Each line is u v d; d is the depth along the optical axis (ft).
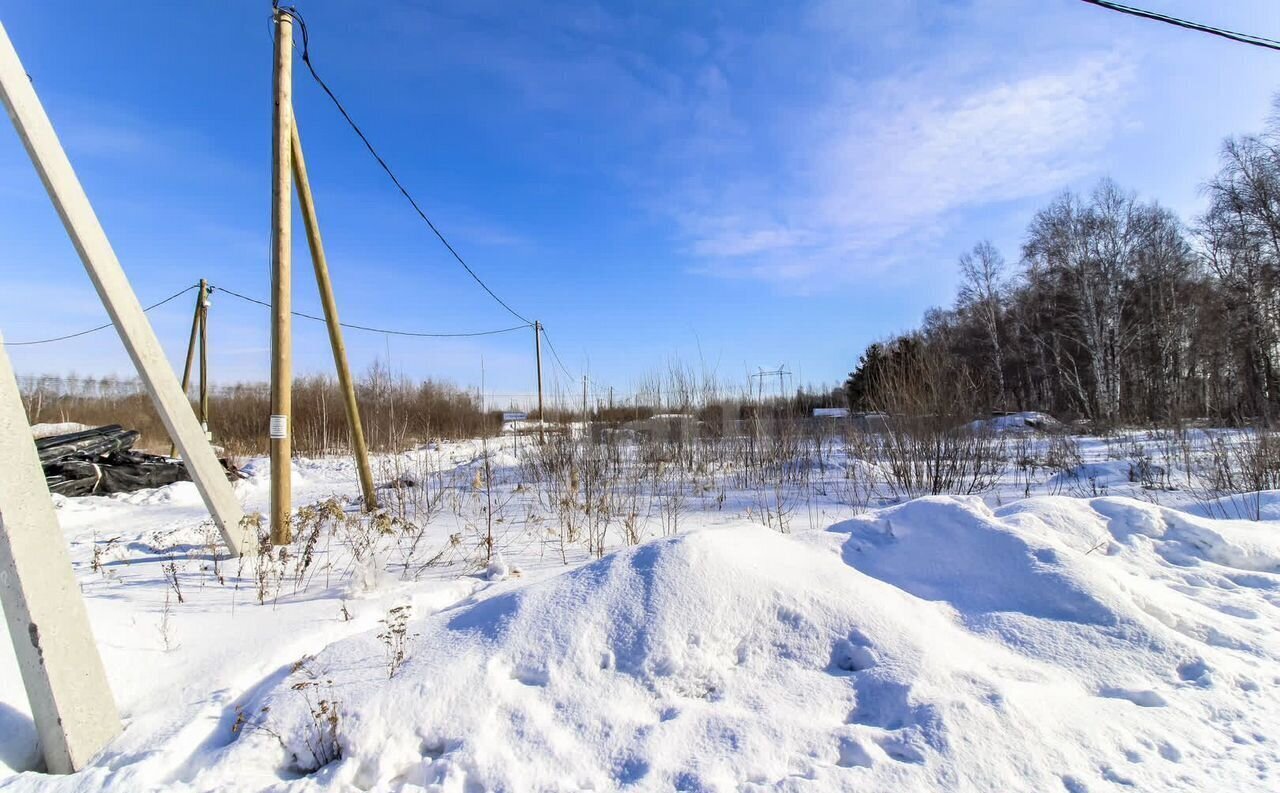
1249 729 7.03
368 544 16.88
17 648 6.95
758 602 9.05
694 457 34.65
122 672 8.91
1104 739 6.77
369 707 7.40
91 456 33.65
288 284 17.98
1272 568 12.17
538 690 7.78
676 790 6.04
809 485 28.53
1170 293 82.64
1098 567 10.30
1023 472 30.86
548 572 14.56
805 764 6.38
